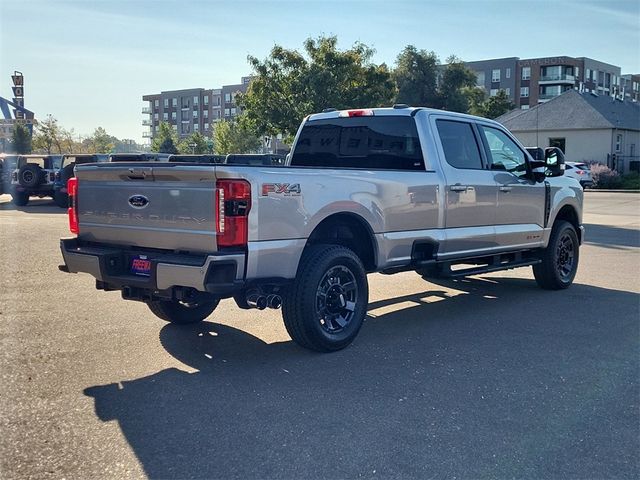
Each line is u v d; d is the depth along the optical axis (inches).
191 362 222.2
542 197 333.4
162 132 3641.7
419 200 263.7
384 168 289.1
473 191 289.7
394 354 232.4
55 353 230.5
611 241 577.0
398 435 164.2
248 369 214.8
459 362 223.1
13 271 395.5
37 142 2827.3
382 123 290.4
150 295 218.8
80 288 346.6
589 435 165.2
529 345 244.4
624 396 191.8
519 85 3777.1
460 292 349.1
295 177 214.7
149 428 167.6
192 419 173.5
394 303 320.8
